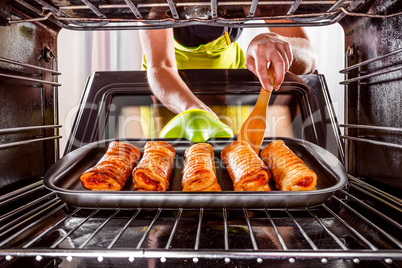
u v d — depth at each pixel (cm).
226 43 224
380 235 74
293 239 75
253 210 92
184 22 100
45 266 67
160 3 90
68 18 99
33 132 115
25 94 110
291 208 87
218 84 149
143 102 154
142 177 105
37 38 117
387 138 101
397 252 55
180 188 116
